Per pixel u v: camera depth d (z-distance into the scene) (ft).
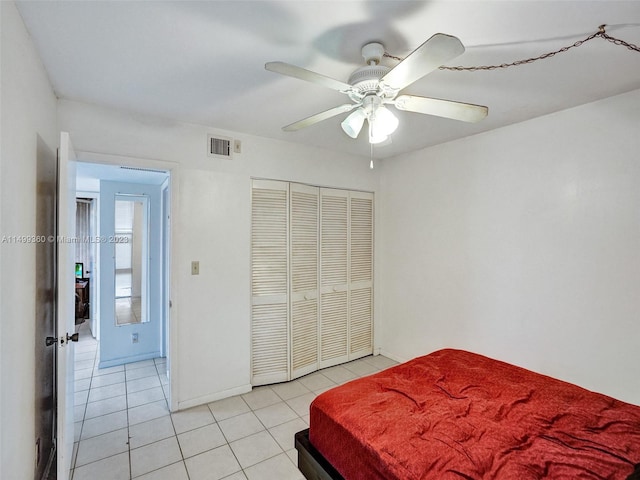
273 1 4.18
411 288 11.66
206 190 9.02
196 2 4.22
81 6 4.28
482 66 5.82
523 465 3.87
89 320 16.35
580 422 4.77
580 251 7.47
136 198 12.19
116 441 7.33
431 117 8.22
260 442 7.35
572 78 6.26
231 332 9.46
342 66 5.82
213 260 9.15
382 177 12.86
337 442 4.92
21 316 4.58
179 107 7.70
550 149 7.98
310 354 11.17
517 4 4.21
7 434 4.00
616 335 6.94
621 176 6.88
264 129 9.25
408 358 11.79
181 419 8.24
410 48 5.23
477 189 9.55
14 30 4.21
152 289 12.40
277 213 10.32
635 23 4.61
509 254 8.80
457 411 5.10
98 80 6.38
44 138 5.94
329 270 11.65
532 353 8.32
